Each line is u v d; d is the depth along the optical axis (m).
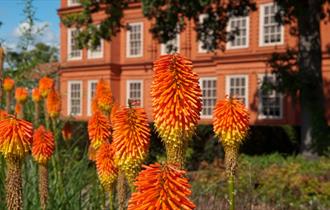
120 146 3.08
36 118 7.04
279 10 19.98
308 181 10.27
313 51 17.22
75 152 6.92
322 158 14.79
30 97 8.88
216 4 20.27
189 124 2.83
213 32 20.52
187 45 33.31
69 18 18.55
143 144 3.08
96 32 18.20
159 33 18.91
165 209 2.01
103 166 3.91
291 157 16.08
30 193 5.42
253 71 29.88
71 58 38.34
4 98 8.20
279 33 29.33
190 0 17.14
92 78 37.31
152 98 2.85
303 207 9.12
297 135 21.75
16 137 3.39
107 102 5.34
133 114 3.09
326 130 17.02
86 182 5.92
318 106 17.12
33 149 4.33
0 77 6.05
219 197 8.75
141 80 35.97
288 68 17.50
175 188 2.02
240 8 20.42
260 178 10.50
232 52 30.81
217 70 31.25
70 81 38.25
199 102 2.87
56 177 5.45
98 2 18.25
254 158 15.27
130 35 36.59
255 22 30.14
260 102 29.34
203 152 16.56
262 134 20.91
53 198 5.07
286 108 28.14
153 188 2.01
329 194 9.70
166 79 2.75
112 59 36.78
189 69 2.79
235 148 3.96
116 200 4.80
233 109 3.82
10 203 3.47
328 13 19.38
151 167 2.08
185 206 2.04
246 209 8.48
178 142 2.90
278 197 9.48
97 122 4.21
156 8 18.09
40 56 10.47
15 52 9.80
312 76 17.14
